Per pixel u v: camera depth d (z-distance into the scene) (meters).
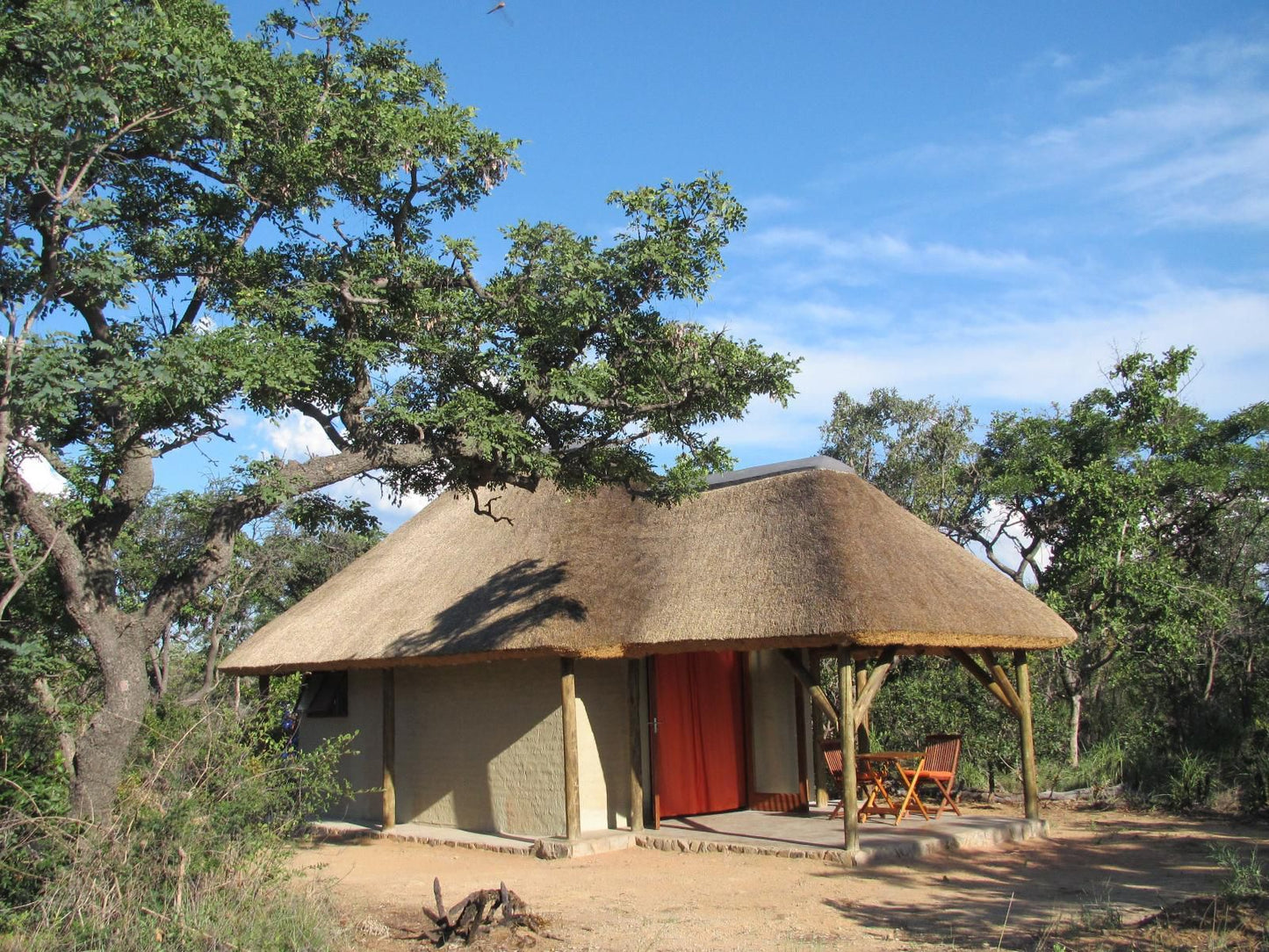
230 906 7.04
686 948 7.48
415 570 15.56
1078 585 17.91
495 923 8.05
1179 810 14.59
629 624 12.08
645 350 11.14
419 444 10.62
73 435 9.81
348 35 11.31
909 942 7.49
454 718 14.21
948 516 23.67
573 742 12.02
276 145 10.41
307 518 11.69
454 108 11.53
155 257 10.38
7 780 7.30
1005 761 16.39
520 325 11.10
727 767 14.34
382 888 10.16
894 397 28.78
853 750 10.97
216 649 23.64
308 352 9.66
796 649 11.66
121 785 8.26
